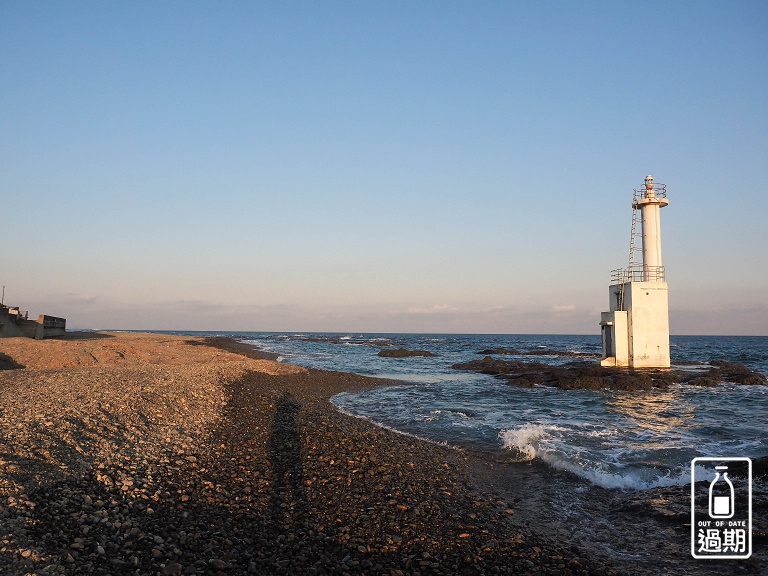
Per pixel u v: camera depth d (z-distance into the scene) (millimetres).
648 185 38812
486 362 49125
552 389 32906
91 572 7016
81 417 14578
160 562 7492
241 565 7672
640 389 32219
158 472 11508
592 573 8125
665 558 8773
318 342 114875
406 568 8039
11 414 14383
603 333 40844
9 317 44531
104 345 42969
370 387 32875
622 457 15266
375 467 13086
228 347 72938
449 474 13195
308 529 9203
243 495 10648
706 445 16922
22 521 8219
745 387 33562
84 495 9609
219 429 16500
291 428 17047
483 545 8938
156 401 18625
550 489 12430
